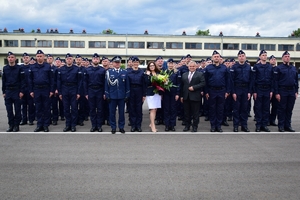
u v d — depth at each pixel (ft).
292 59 160.56
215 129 26.48
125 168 16.01
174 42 157.58
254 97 26.48
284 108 26.12
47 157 17.90
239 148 20.21
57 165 16.46
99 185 13.73
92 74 25.86
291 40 159.53
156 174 15.14
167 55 157.58
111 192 12.98
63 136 23.86
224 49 158.92
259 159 17.74
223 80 25.75
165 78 24.94
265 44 159.43
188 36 157.28
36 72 25.71
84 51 154.81
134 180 14.34
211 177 14.78
